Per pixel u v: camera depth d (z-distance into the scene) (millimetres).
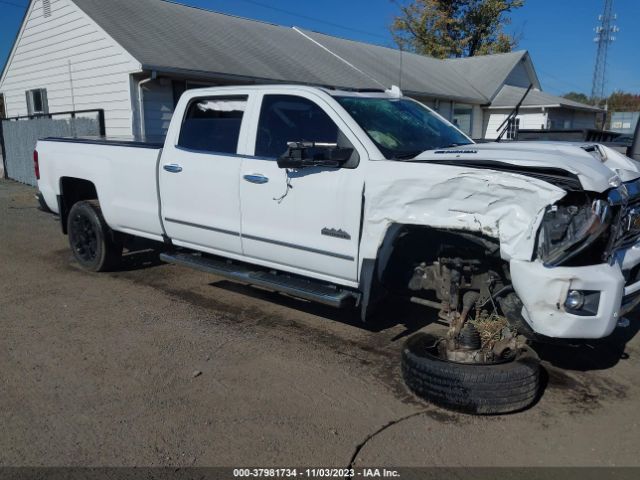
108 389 3896
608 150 4367
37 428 3412
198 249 5504
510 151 3779
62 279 6488
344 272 4355
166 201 5566
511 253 3412
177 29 15414
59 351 4508
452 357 3736
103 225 6438
